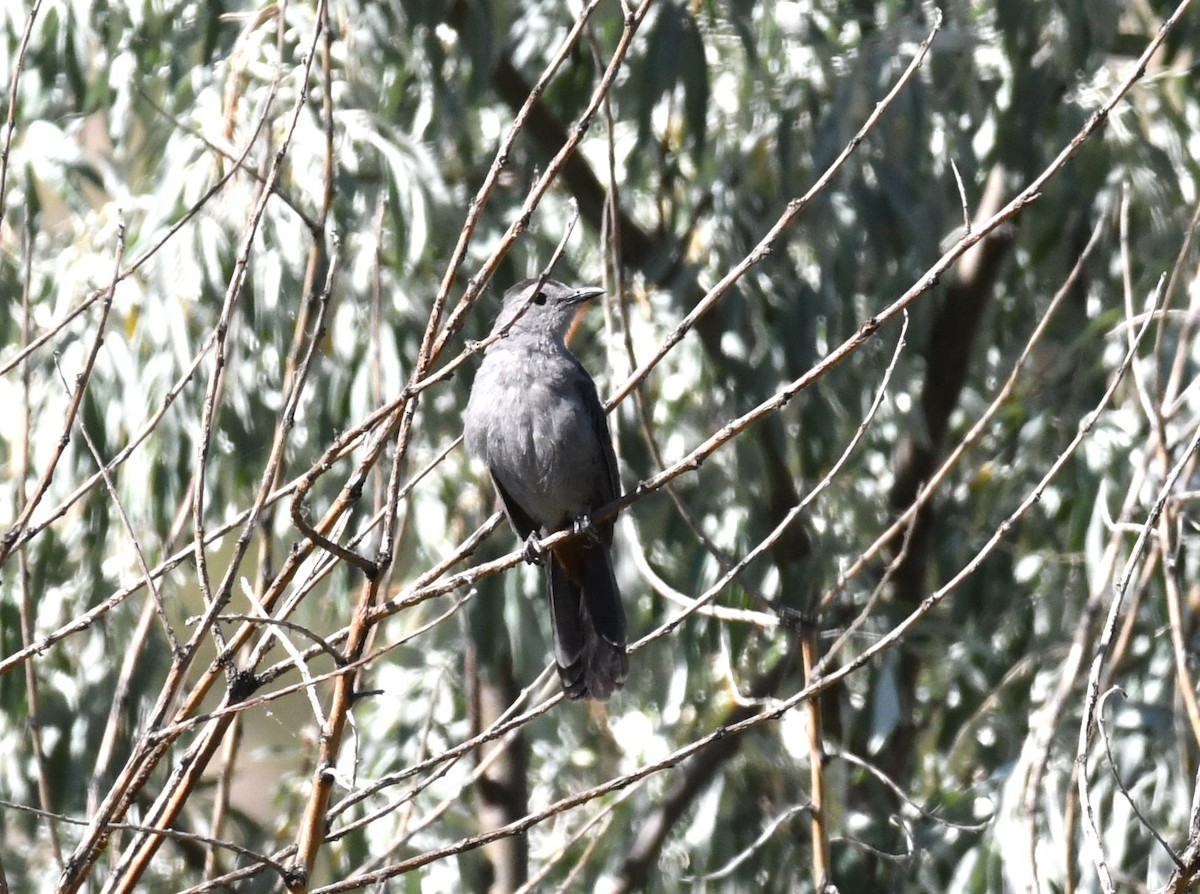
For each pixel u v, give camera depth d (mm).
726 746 12383
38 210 11258
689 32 11266
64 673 11352
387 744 12555
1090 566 10828
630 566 11664
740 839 12078
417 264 10617
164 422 10406
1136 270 12820
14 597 10969
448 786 12219
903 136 11422
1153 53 6051
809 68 12258
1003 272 14102
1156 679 11070
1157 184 12297
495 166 6434
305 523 6219
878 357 12234
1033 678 12305
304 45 10812
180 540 10945
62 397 10828
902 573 13383
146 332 10484
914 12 12406
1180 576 10758
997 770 11094
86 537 11148
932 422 13828
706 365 11906
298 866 5973
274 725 15266
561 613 9047
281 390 10602
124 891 6082
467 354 6184
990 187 13977
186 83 11656
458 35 11828
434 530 11953
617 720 13289
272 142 9938
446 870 11672
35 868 12125
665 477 6957
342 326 10570
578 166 12953
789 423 12688
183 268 10445
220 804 7578
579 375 9664
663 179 13234
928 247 11477
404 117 12867
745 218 12195
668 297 12109
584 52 12469
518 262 12008
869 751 12586
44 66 11219
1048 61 12242
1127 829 10156
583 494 9633
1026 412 12922
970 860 10102
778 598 12062
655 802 12594
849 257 11539
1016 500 12883
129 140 12719
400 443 6457
